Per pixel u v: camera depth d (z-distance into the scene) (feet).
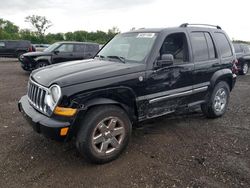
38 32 236.02
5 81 35.17
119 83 12.81
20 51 72.38
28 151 13.66
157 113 14.97
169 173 11.85
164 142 15.08
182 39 16.42
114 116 12.59
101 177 11.52
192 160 13.05
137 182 11.18
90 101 12.01
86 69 13.23
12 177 11.37
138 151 13.92
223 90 19.48
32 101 13.32
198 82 17.03
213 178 11.51
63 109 11.47
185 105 16.61
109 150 12.73
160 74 14.49
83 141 11.88
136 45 15.51
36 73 14.02
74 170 12.02
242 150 14.25
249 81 39.34
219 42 19.10
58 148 14.05
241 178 11.55
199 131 16.90
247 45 49.90
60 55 42.73
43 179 11.29
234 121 19.03
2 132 16.03
